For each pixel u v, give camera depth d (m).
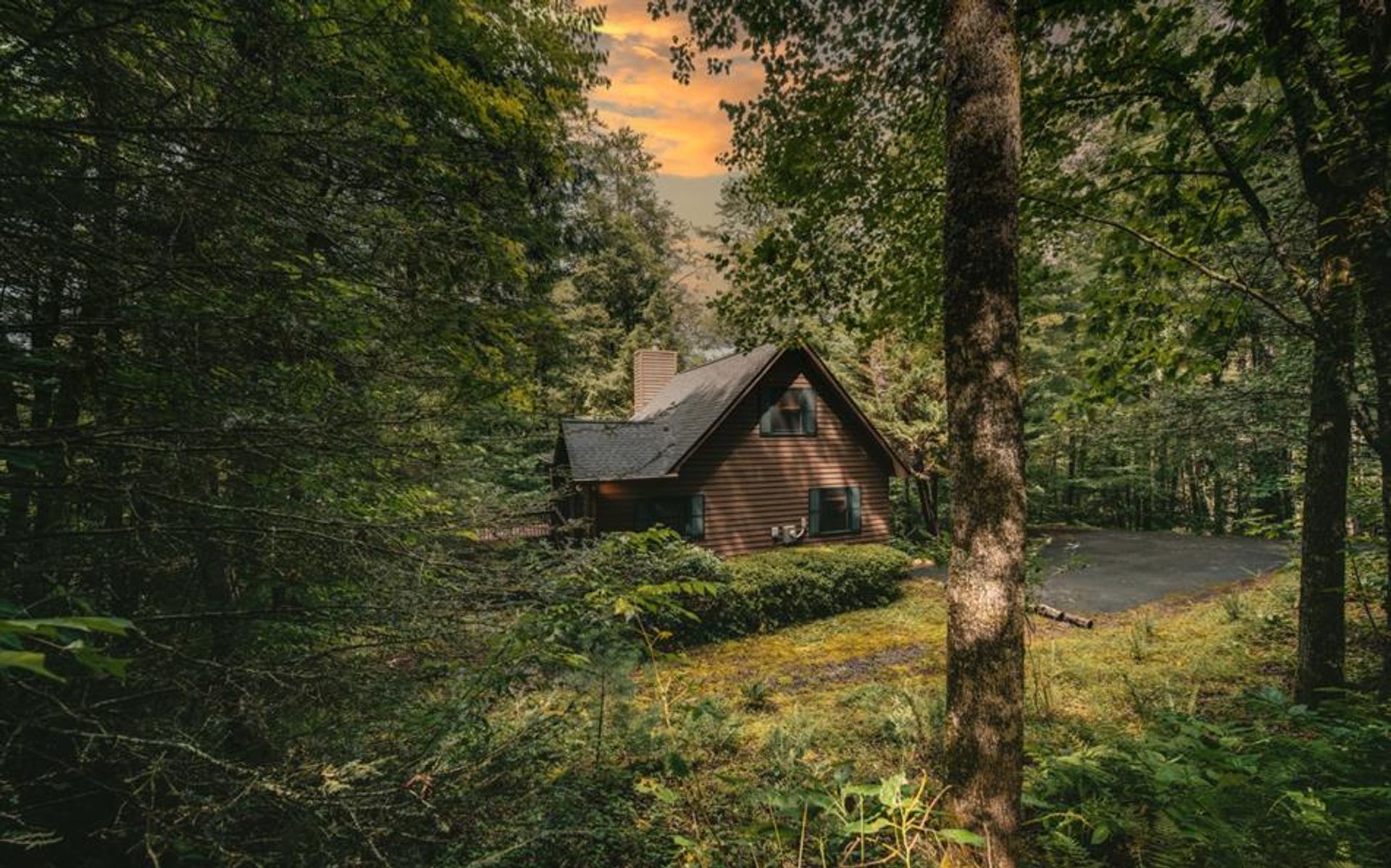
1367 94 3.43
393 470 3.22
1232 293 5.10
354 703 2.65
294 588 2.86
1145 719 5.28
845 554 12.80
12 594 2.17
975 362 2.76
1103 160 5.56
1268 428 6.41
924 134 5.57
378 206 3.04
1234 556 14.82
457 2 5.05
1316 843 2.38
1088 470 23.56
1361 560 5.24
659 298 26.53
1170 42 4.83
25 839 1.54
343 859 2.11
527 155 5.07
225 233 2.39
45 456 2.17
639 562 3.65
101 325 2.27
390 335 3.32
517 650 2.89
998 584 2.69
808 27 4.89
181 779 2.00
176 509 2.40
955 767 2.78
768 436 14.96
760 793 2.73
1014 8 2.79
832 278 6.19
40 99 2.15
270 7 2.27
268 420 2.36
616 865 3.09
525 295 4.12
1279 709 3.49
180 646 2.44
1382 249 3.55
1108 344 6.07
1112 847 2.88
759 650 9.98
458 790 2.52
